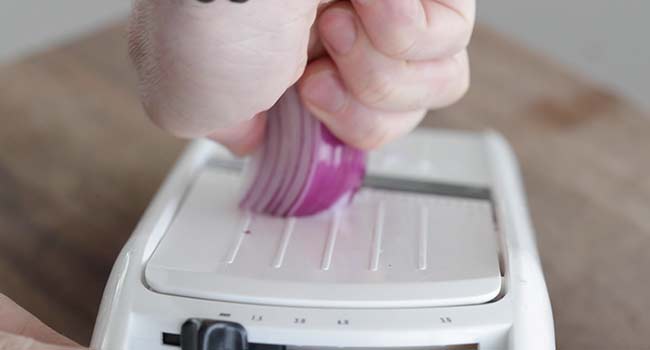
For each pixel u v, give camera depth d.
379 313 0.35
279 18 0.29
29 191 0.48
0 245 0.45
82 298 0.43
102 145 0.51
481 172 0.43
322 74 0.36
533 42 0.70
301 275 0.36
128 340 0.35
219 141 0.38
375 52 0.34
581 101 0.54
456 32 0.34
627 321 0.42
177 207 0.40
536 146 0.51
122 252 0.37
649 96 0.65
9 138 0.51
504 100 0.54
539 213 0.47
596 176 0.50
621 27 0.64
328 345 0.34
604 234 0.46
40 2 0.73
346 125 0.37
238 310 0.35
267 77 0.29
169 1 0.28
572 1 0.66
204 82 0.29
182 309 0.35
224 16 0.28
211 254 0.37
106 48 0.57
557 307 0.43
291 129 0.38
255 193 0.39
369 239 0.38
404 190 0.42
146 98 0.30
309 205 0.39
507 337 0.34
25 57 0.56
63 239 0.45
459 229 0.39
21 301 0.42
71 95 0.53
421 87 0.35
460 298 0.35
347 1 0.34
